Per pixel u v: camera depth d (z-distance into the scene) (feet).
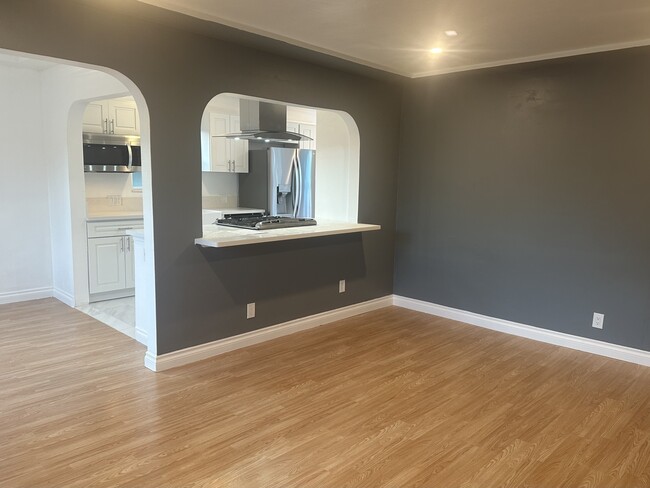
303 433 8.56
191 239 11.23
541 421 9.17
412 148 16.07
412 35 10.76
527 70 13.29
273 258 13.19
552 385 10.76
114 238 17.01
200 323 11.70
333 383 10.64
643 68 11.43
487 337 13.93
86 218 16.20
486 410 9.55
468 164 14.76
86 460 7.59
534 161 13.42
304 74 12.98
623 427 9.00
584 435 8.71
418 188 16.08
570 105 12.62
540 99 13.12
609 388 10.65
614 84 11.87
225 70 11.25
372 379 10.90
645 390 10.57
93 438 8.23
